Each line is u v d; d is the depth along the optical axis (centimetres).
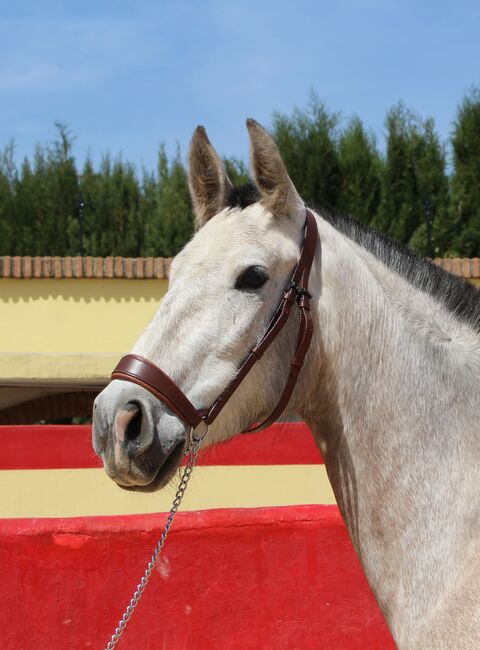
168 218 1585
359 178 1471
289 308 222
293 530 396
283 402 224
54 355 755
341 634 392
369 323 230
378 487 223
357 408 228
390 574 219
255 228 223
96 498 600
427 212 1205
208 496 601
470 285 245
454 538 211
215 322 214
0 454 593
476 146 1454
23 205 1644
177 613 385
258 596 391
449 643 200
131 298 927
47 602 376
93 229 1641
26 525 381
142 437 203
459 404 225
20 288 923
